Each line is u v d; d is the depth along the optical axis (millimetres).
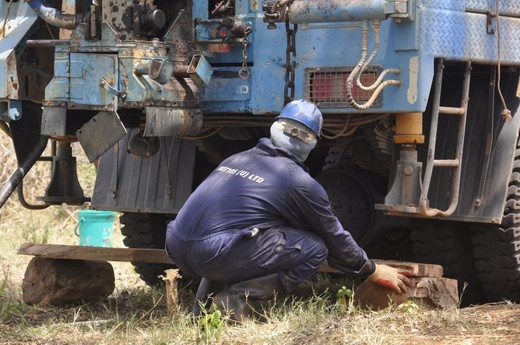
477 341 7223
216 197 7941
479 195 9086
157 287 11039
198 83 8695
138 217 11203
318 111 8180
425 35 8312
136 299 10188
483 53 8945
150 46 8617
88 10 9516
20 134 9898
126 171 10531
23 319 8891
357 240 9906
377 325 7711
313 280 11234
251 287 7969
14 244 14672
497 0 8969
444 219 9266
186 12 8930
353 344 7188
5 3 9914
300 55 8688
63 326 8586
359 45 8461
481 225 9367
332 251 8195
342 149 10078
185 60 8914
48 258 9641
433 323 7805
